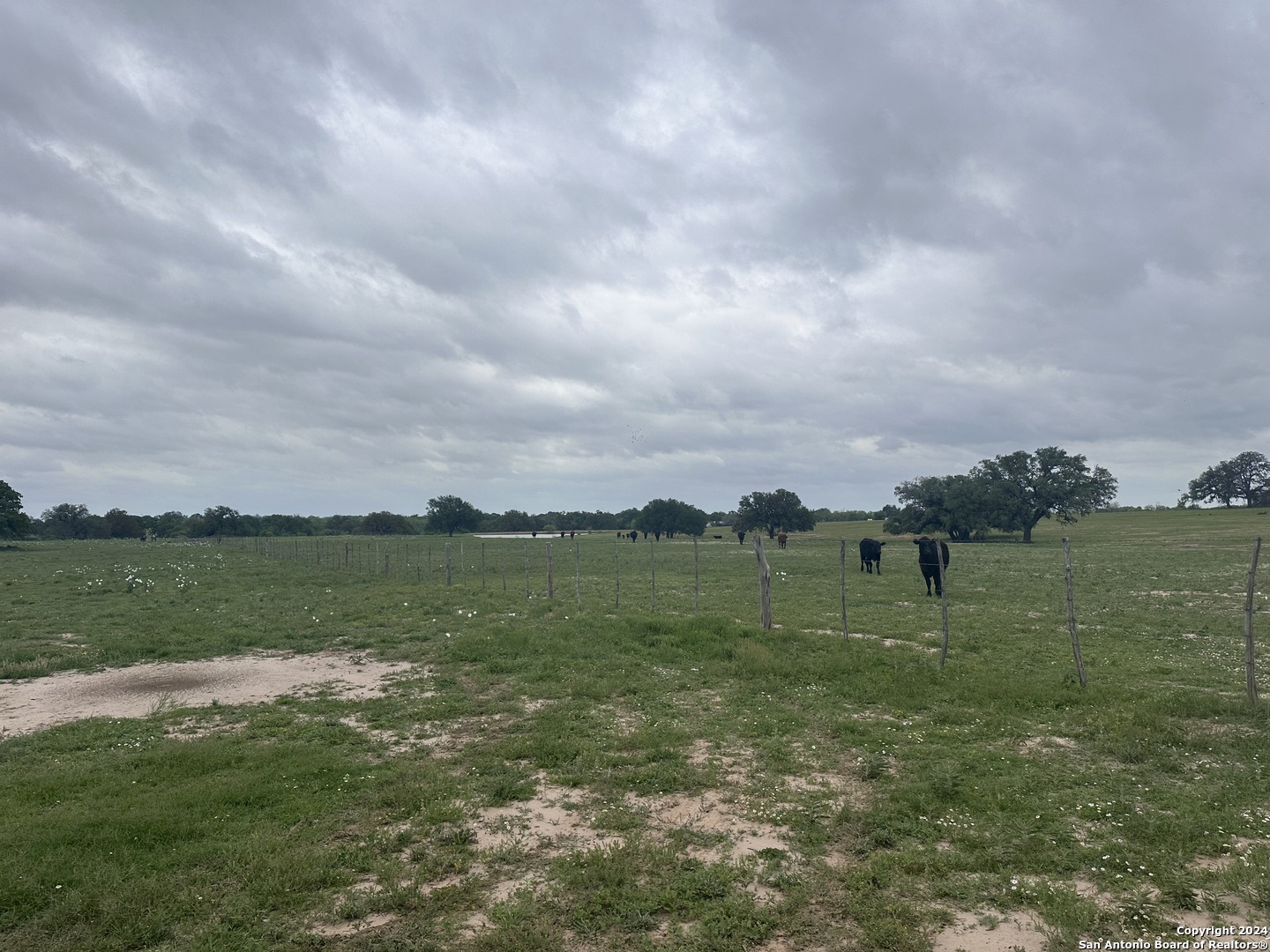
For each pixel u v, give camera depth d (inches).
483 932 211.0
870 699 467.8
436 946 204.7
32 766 361.4
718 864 249.1
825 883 234.8
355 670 595.8
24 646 698.2
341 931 213.6
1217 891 223.0
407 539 4271.7
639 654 620.7
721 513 7332.7
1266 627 717.9
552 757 365.4
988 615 820.6
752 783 327.0
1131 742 362.0
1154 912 211.3
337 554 2340.1
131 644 689.6
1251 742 359.9
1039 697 450.6
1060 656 588.1
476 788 325.1
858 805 297.1
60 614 920.9
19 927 213.2
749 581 1286.9
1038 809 286.4
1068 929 203.3
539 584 1275.8
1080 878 236.4
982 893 227.6
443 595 1089.4
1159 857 244.1
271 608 967.6
